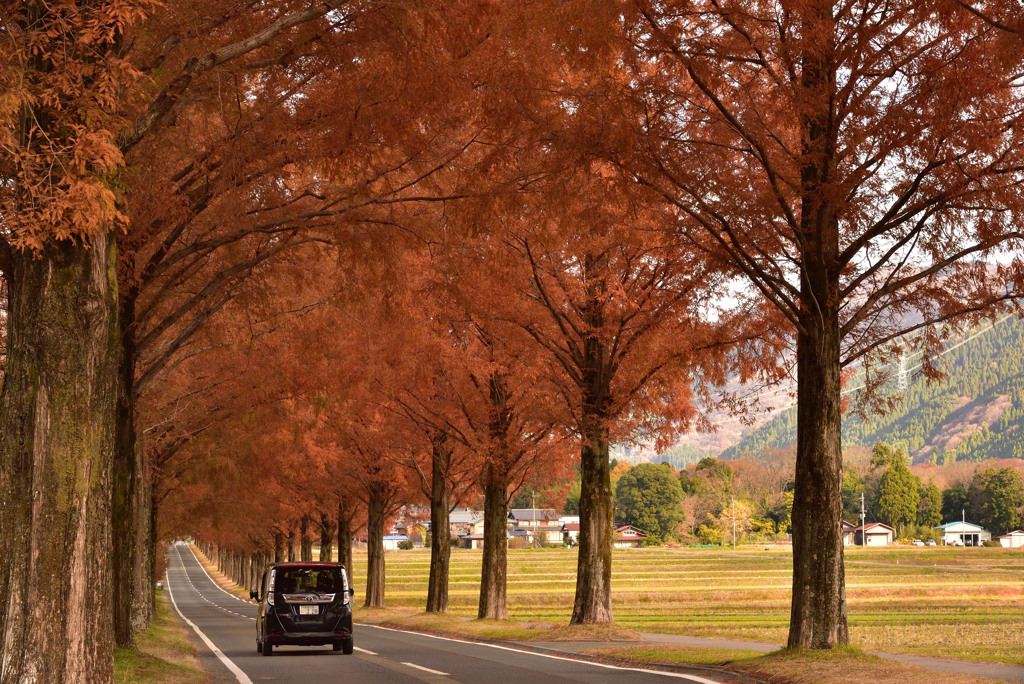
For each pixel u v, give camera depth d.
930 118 12.13
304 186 15.88
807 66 13.52
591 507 23.69
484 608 29.64
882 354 15.95
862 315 14.86
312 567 19.72
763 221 14.09
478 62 11.62
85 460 9.73
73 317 9.76
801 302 14.98
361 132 12.62
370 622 36.06
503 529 29.84
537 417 25.56
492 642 23.47
